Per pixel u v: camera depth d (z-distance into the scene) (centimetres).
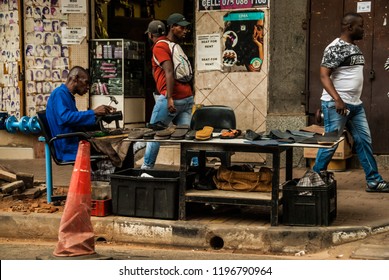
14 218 732
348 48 799
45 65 1177
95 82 1155
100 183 747
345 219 705
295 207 668
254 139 673
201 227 678
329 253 645
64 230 595
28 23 1176
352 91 809
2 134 1188
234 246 671
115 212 717
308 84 1054
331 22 1038
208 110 866
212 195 685
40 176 987
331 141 655
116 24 1244
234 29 1069
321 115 852
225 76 1080
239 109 1077
